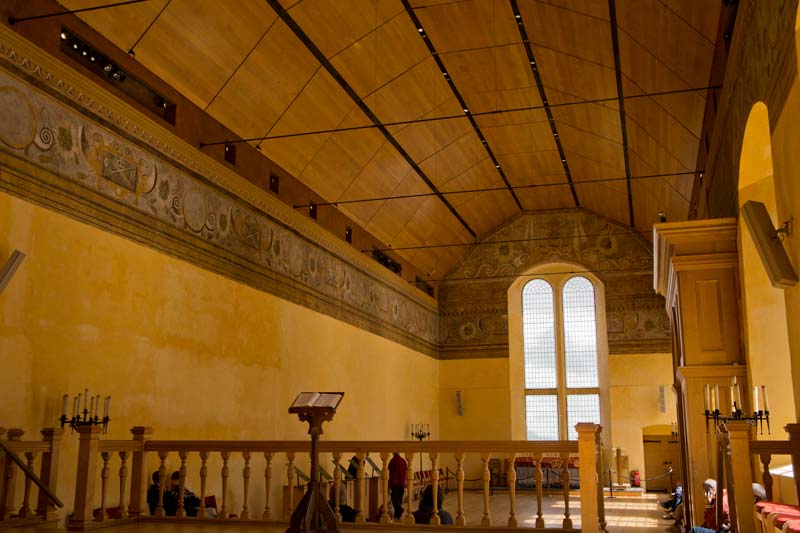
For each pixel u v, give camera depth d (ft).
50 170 38.91
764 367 38.88
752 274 39.47
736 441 30.37
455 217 95.96
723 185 46.11
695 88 51.24
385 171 75.77
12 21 37.29
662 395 97.40
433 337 104.53
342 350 73.46
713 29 43.70
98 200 42.16
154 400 45.52
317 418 30.63
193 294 50.19
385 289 87.04
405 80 64.80
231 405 53.62
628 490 92.12
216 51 49.85
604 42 54.39
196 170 51.60
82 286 40.52
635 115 63.31
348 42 56.70
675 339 56.65
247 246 57.41
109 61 44.27
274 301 60.90
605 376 101.81
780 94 28.27
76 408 39.34
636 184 81.92
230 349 54.03
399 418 88.63
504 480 99.50
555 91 67.41
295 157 64.23
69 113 40.50
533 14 55.83
